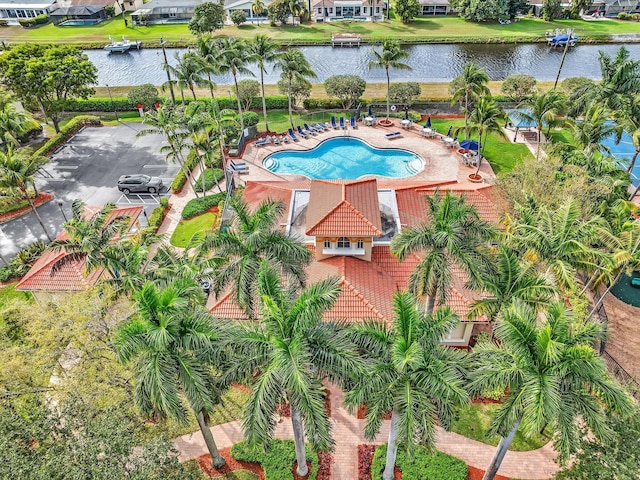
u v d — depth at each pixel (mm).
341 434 26859
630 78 47969
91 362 24344
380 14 114562
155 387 18188
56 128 63125
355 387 18688
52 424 20047
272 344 18938
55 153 58969
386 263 33281
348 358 18781
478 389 18906
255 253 24547
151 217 45219
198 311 20641
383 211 36750
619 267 29484
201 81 58062
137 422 23391
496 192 38438
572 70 85312
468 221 25625
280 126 64812
